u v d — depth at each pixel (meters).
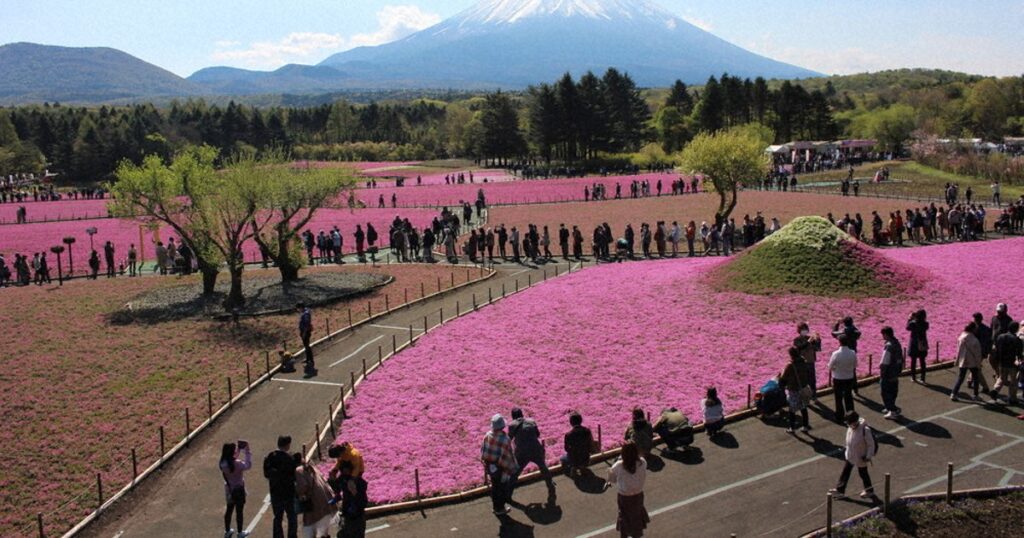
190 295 38.88
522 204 79.69
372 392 23.88
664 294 33.97
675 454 18.45
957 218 48.66
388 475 18.12
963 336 20.62
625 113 153.00
